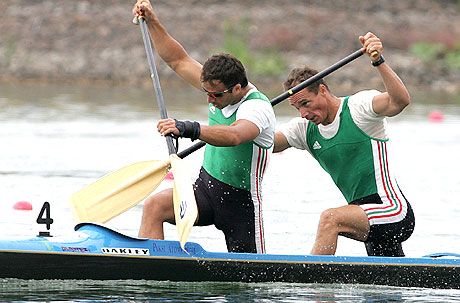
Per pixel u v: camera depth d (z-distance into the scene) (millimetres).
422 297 25125
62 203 37719
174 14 107125
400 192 27344
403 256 27734
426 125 67500
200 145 26906
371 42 26203
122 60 97188
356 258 25953
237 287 25391
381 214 26578
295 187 43250
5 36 100375
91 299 23516
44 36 100688
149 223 25734
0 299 23188
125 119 66438
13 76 94562
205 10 109250
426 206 39312
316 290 25469
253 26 106438
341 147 27062
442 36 109125
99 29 102062
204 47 100750
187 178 25219
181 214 24641
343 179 27453
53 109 71500
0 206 36719
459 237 33562
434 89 97625
